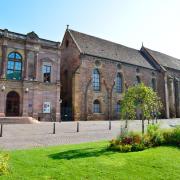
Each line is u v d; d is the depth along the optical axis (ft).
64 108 130.00
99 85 137.28
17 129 71.46
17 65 108.27
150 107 52.26
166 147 38.68
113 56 148.87
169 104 180.24
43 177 22.49
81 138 53.93
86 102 128.98
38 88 112.16
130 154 32.81
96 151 35.01
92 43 146.00
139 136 39.96
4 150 37.27
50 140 50.26
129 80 153.38
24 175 22.91
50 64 118.52
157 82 175.63
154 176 23.80
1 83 101.96
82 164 27.27
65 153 33.27
